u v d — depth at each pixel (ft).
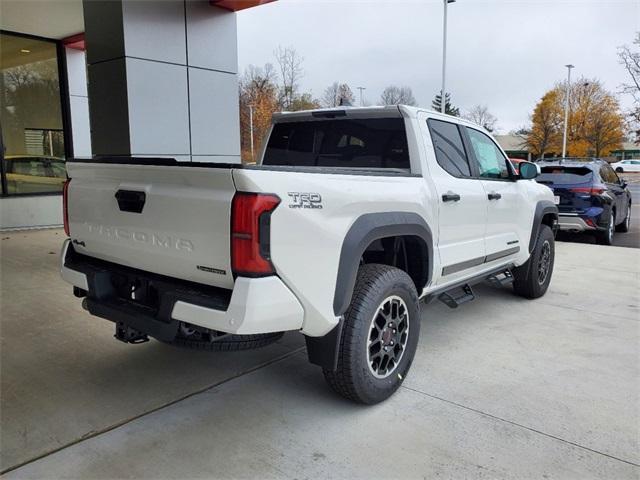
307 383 11.46
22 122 33.27
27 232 31.30
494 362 12.77
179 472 8.16
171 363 12.44
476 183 14.11
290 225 8.09
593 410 10.32
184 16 21.91
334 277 8.97
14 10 27.84
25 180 33.17
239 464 8.39
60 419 9.72
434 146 12.71
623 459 8.65
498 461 8.54
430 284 12.13
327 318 8.93
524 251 17.25
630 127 108.06
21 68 33.09
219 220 7.91
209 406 10.33
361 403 10.30
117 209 9.52
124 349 13.25
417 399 10.73
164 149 21.79
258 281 7.77
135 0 20.03
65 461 8.41
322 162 13.78
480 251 14.28
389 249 11.76
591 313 17.16
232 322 7.76
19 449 8.72
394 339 10.73
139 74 20.53
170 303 8.50
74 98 35.83
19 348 13.17
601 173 32.55
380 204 9.98
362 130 13.02
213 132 23.71
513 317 16.62
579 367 12.50
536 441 9.15
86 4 21.09
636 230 41.68
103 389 11.00
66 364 12.25
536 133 185.88
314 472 8.21
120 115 20.70
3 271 21.04
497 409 10.32
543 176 32.14
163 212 8.67
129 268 9.87
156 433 9.30
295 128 14.35
